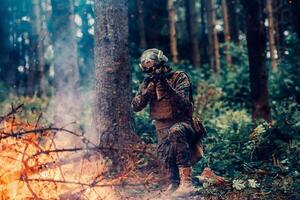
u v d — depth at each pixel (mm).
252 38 8570
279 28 14656
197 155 5398
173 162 5242
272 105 10211
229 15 18484
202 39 19875
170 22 15516
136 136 6566
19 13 16469
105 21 6523
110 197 4828
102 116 6512
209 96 11406
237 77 13227
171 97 5090
